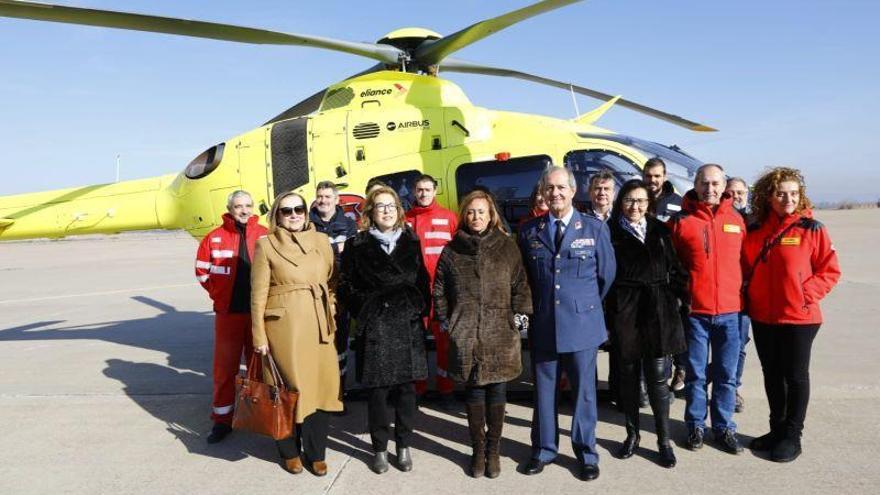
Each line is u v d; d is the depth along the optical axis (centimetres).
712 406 384
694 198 385
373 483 344
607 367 590
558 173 339
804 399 355
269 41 541
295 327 341
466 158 570
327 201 470
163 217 696
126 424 463
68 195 740
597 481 338
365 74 638
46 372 636
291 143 605
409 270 353
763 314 364
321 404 357
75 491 347
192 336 843
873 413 435
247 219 430
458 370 338
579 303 336
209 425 459
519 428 429
